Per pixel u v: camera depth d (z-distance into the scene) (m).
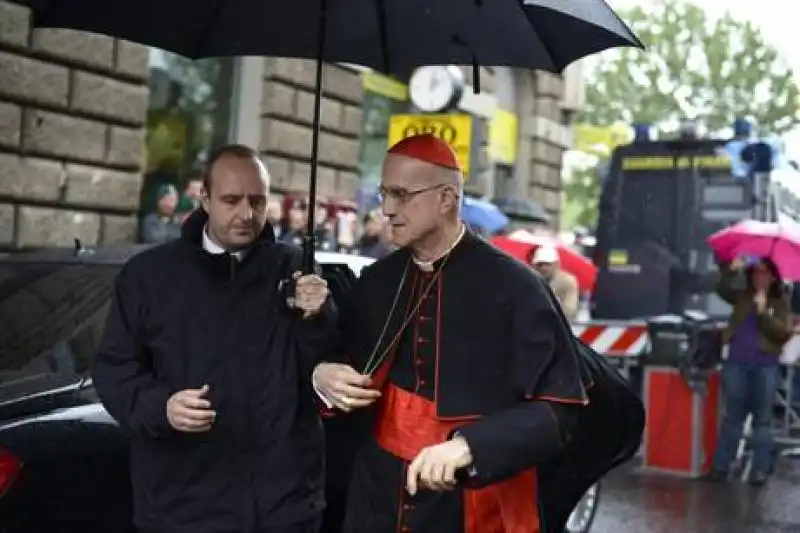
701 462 10.88
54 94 10.84
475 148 12.12
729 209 14.93
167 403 3.64
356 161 15.53
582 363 3.67
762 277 10.48
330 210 13.88
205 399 3.65
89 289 5.30
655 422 10.95
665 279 14.95
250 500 3.82
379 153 17.14
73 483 4.39
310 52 4.72
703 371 10.69
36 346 4.94
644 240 15.19
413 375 3.56
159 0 4.56
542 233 14.20
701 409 10.82
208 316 3.86
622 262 15.16
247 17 4.63
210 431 3.81
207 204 3.91
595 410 4.62
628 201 15.33
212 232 3.91
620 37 3.83
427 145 3.53
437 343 3.52
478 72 4.55
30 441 4.29
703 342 10.73
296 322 3.79
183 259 3.90
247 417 3.83
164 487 3.82
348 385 3.48
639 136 15.44
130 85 11.75
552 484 4.84
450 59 4.55
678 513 9.25
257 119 13.89
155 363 3.88
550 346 3.42
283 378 3.87
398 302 3.64
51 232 10.95
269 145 13.88
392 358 3.60
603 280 15.24
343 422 5.37
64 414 4.47
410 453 3.51
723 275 10.73
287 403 3.87
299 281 3.73
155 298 3.87
